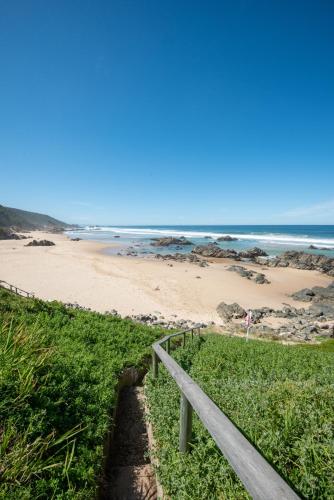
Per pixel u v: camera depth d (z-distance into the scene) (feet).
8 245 272.72
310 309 100.12
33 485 9.74
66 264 162.09
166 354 17.57
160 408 16.83
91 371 20.93
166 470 11.18
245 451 6.54
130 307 93.09
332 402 10.46
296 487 7.17
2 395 11.98
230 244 296.10
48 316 36.60
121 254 221.87
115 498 12.05
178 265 171.42
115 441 17.25
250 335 75.46
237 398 13.53
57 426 12.67
